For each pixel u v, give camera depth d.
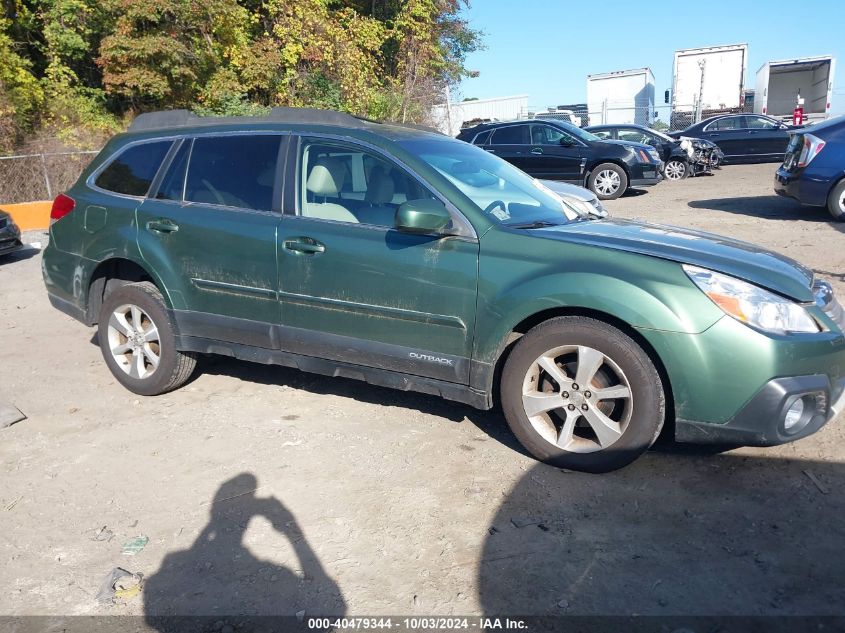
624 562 2.91
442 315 3.73
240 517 3.34
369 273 3.89
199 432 4.27
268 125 4.48
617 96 30.11
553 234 3.69
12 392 5.04
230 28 20.22
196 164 4.65
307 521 3.29
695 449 3.87
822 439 3.92
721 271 3.34
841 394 3.46
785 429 3.30
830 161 10.32
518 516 3.27
